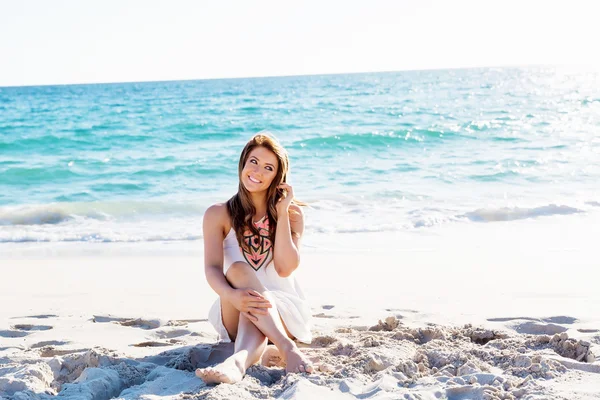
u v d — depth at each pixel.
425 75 91.06
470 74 88.62
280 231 3.72
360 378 3.02
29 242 8.92
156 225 9.98
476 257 7.00
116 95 54.19
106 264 7.28
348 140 18.89
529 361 3.15
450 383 2.87
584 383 2.83
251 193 3.73
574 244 7.54
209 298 5.59
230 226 3.74
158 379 3.17
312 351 3.61
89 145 20.72
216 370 2.97
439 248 7.57
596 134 19.53
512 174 13.63
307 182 13.45
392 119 25.62
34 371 3.26
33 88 88.50
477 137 19.56
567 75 73.56
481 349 3.41
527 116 25.23
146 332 4.42
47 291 5.99
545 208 9.84
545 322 4.35
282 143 18.45
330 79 86.81
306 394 2.74
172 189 13.77
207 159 16.97
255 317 3.38
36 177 15.41
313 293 5.55
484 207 9.90
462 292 5.48
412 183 13.04
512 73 86.50
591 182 12.53
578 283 5.70
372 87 54.38
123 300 5.55
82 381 3.15
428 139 19.27
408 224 9.11
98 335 4.34
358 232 8.76
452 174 13.89
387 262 6.87
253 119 27.17
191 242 8.64
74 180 15.00
